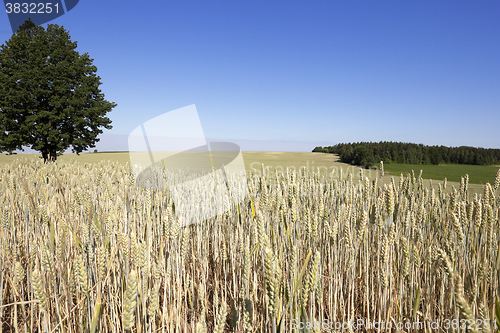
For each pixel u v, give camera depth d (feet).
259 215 5.61
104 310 7.13
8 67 82.94
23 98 78.54
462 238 6.51
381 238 8.53
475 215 7.64
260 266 8.82
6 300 8.52
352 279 8.00
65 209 11.41
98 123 89.86
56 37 89.25
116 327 7.04
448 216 10.31
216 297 6.36
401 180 13.37
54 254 8.29
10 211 12.21
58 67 83.82
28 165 27.02
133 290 3.78
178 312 6.74
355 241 8.55
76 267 5.72
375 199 11.55
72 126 86.12
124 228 8.66
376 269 8.80
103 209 9.87
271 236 8.45
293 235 8.39
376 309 8.56
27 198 11.92
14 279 7.98
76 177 17.88
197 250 10.49
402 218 10.23
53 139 79.66
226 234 12.57
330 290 7.82
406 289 7.84
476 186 22.39
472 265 7.40
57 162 28.66
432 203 11.37
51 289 6.75
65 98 83.20
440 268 8.09
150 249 7.56
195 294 8.85
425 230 10.17
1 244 9.17
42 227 9.81
